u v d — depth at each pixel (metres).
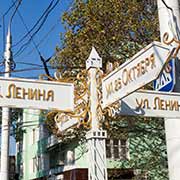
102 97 5.38
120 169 19.91
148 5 14.81
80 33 14.86
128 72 4.93
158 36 14.43
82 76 5.54
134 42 14.73
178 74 5.46
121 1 14.77
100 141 5.24
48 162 35.25
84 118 5.38
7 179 14.52
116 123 14.80
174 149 5.85
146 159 16.20
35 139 37.28
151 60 4.60
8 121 15.09
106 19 14.76
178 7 6.25
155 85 5.66
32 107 5.16
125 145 23.95
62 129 6.06
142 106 5.36
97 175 5.10
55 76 5.52
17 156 41.28
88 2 15.02
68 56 15.02
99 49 14.44
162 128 15.35
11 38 15.50
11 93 5.10
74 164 29.31
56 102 5.30
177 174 5.79
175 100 5.46
